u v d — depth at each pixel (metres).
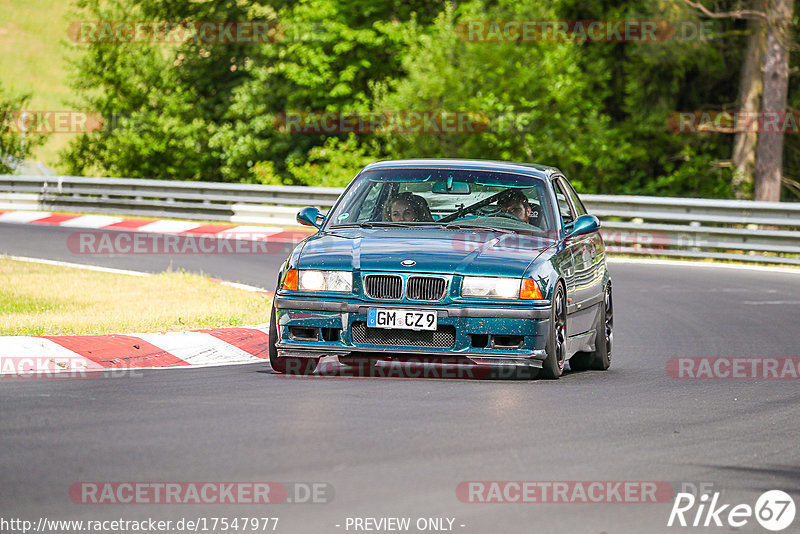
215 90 126.75
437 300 25.36
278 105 115.38
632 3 97.81
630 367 30.30
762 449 19.69
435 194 29.34
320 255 26.23
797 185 104.19
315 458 17.72
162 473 16.62
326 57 109.06
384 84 98.62
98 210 81.88
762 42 96.25
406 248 26.23
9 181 85.88
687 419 22.22
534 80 90.06
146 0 129.50
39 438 18.64
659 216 65.31
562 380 26.80
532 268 25.80
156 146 120.00
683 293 48.38
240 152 114.00
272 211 75.25
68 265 51.59
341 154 98.88
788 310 43.34
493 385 25.42
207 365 28.50
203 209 77.94
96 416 20.55
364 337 25.55
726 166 101.56
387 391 24.05
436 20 97.50
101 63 129.62
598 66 97.62
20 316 34.19
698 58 97.38
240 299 39.72
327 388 24.30
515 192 28.88
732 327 38.69
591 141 91.31
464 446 18.83
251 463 17.30
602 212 66.81
